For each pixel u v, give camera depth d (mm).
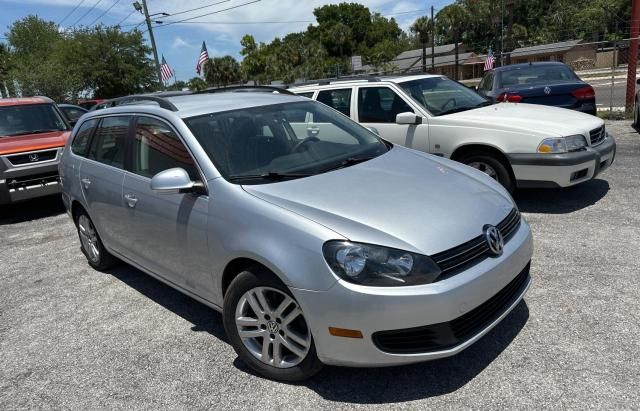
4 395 3281
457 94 6906
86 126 5133
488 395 2785
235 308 3137
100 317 4262
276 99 4340
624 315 3414
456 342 2705
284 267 2781
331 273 2648
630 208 5516
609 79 28484
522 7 66312
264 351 3088
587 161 5395
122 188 4152
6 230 7586
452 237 2783
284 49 63906
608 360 2961
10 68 39531
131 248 4301
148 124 4027
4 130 8797
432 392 2865
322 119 4309
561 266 4258
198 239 3344
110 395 3148
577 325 3355
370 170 3533
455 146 5941
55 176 8234
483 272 2762
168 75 32781
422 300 2566
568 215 5527
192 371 3311
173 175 3295
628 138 9320
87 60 41969
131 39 43719
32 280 5305
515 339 3273
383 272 2607
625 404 2596
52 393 3242
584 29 61031
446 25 62312
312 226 2795
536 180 5480
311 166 3588
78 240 6605
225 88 5176
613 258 4305
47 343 3910
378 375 3059
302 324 2920
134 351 3641
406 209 2945
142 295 4633
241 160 3492
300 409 2832
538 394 2742
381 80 6762
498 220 3096
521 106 6625
